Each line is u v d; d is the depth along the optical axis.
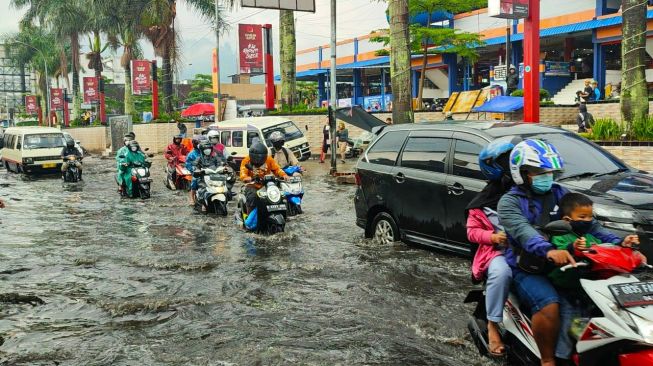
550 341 3.79
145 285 7.18
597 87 26.08
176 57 39.16
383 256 8.05
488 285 4.14
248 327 5.63
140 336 5.48
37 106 77.62
